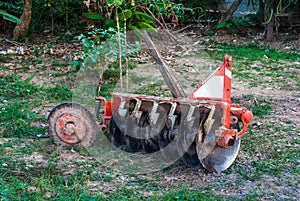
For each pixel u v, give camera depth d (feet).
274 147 20.90
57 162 18.84
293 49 44.09
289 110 26.35
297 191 16.99
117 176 17.85
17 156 19.33
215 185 17.21
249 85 31.71
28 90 28.91
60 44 42.24
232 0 55.11
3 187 16.22
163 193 16.47
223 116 17.70
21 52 39.09
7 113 24.39
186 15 51.01
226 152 18.71
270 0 46.37
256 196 16.37
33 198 15.56
